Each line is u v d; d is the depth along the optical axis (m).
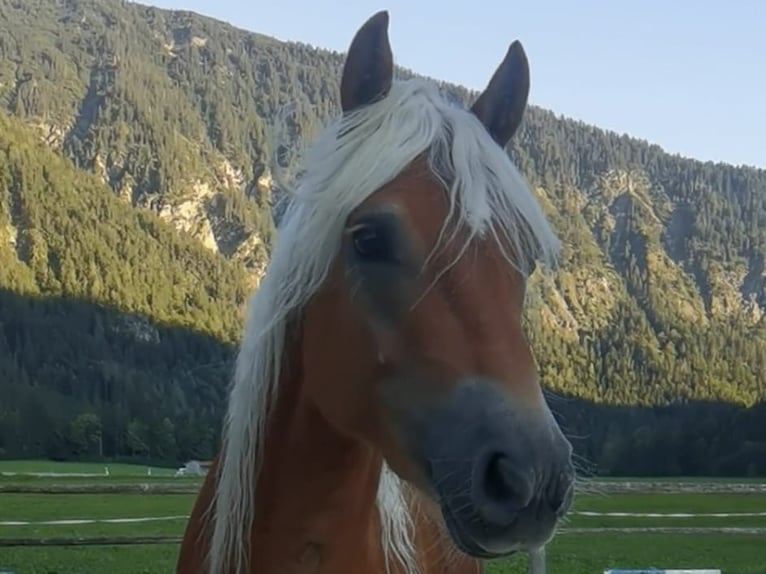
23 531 13.41
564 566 10.90
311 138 2.08
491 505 1.65
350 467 2.06
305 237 1.93
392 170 1.83
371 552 2.17
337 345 1.91
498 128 2.15
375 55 2.01
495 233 1.81
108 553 12.05
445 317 1.77
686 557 12.16
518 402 1.70
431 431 1.76
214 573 2.15
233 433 2.13
